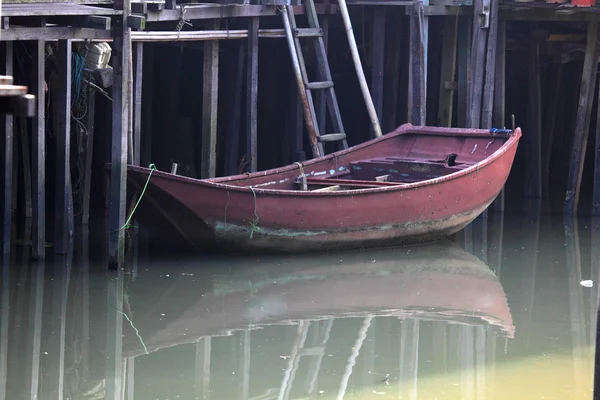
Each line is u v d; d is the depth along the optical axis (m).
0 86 8.45
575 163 25.39
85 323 15.45
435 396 12.59
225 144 27.77
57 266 18.70
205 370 13.49
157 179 18.20
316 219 19.75
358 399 12.49
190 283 17.92
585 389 12.92
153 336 14.95
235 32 22.92
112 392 12.65
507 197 28.69
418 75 25.00
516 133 22.86
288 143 27.61
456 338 15.15
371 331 15.43
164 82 27.69
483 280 18.88
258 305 16.72
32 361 13.73
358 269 19.45
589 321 16.23
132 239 21.50
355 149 23.25
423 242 21.95
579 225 24.42
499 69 25.66
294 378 13.23
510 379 13.29
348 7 27.69
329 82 24.88
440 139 23.59
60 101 19.12
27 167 21.83
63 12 16.98
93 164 25.59
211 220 18.94
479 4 24.53
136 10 18.69
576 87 33.41
